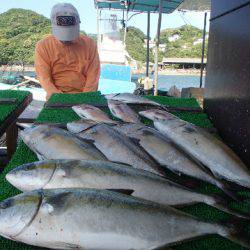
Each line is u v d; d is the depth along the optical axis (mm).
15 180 2285
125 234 1832
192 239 1876
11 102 4496
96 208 1862
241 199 2281
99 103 4539
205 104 4336
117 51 14352
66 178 2227
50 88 5781
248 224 2000
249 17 2812
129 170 2307
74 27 5832
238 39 3074
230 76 3285
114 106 4105
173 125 3123
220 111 3613
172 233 1861
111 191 1984
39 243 1821
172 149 2758
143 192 2238
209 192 2377
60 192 1924
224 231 1867
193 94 8758
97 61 6320
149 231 1849
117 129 3182
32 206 1865
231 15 3299
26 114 10102
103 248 1825
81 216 1839
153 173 2404
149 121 3889
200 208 2205
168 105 4609
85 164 2289
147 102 4461
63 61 6055
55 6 5844
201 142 2869
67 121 3797
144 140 2883
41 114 4074
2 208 1895
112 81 10992
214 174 2596
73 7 5891
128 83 10938
